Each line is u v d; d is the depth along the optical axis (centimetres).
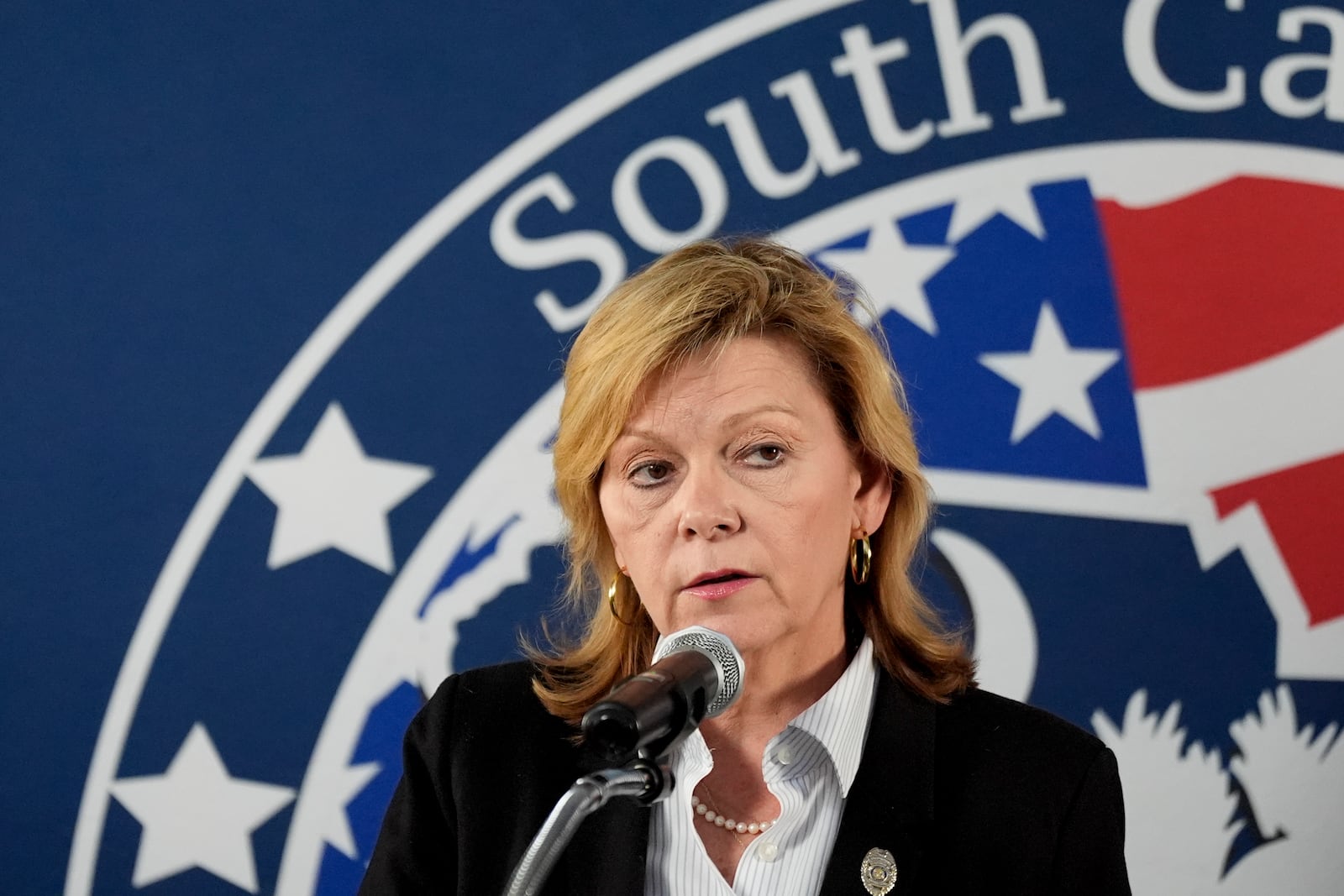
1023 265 951
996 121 960
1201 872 907
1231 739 911
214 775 962
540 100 988
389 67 995
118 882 958
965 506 940
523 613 959
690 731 432
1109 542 930
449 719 657
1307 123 939
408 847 634
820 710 592
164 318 988
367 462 977
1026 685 927
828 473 565
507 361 977
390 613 967
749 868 577
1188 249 940
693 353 558
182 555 975
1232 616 918
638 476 570
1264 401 927
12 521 980
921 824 579
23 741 966
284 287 987
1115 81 953
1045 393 941
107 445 982
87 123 996
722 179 975
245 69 995
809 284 590
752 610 545
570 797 410
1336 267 930
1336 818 900
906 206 961
